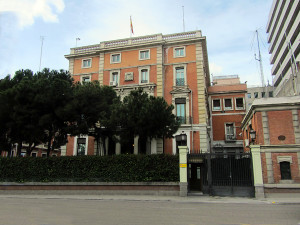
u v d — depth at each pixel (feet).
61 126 65.26
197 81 84.07
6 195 54.03
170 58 88.74
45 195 53.83
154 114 57.21
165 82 86.84
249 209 33.73
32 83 59.31
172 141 80.07
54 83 60.64
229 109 116.88
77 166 56.70
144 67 88.74
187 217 27.25
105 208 33.94
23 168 58.34
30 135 62.28
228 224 23.70
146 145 80.43
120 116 58.18
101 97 65.16
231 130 115.03
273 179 53.88
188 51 87.66
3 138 67.05
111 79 91.25
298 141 54.80
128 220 25.26
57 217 26.84
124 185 53.72
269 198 48.16
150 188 52.75
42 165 57.98
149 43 89.51
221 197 49.42
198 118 80.94
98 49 94.22
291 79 82.69
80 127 63.16
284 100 57.67
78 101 61.31
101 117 63.98
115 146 84.48
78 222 24.18
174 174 52.90
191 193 53.57
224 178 51.47
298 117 55.93
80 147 89.04
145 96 61.16
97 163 56.13
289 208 35.06
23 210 31.68
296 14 136.36
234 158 51.98
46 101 59.11
